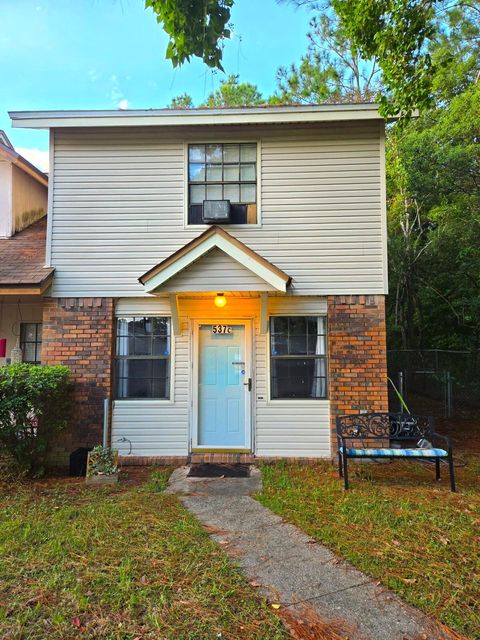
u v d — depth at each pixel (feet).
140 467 21.03
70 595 9.54
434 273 47.83
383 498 15.83
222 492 16.90
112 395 22.03
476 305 44.68
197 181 22.52
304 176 22.18
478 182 39.50
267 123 21.77
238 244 19.62
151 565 10.89
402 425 20.10
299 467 20.30
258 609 9.13
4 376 18.17
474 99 36.83
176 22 13.21
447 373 38.09
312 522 13.73
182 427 21.89
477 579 10.26
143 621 8.69
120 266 22.24
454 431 29.50
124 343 22.45
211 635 8.25
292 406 21.74
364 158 22.04
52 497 16.25
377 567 10.86
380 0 18.78
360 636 8.32
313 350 22.15
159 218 22.36
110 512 14.56
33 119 21.81
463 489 16.85
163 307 22.30
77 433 21.50
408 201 48.44
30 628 8.46
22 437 18.76
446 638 8.27
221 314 22.20
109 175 22.50
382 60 19.80
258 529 13.30
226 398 22.25
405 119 20.29
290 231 22.04
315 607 9.25
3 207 25.86
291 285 21.81
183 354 22.16
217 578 10.31
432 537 12.52
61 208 22.39
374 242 21.83
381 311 21.63
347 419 20.71
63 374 19.99
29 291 20.51
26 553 11.54
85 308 22.09
